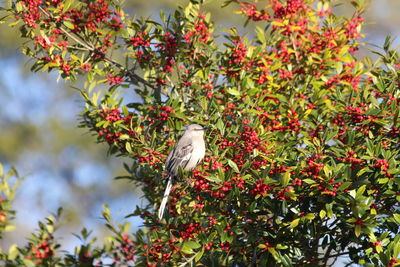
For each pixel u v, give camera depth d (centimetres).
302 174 1012
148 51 1309
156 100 1228
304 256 1155
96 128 1354
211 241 1087
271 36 1359
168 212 1206
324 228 1105
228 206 1084
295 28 1285
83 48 1305
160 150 1202
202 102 1221
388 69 1217
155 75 1400
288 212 1059
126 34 1294
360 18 1317
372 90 1188
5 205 1102
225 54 1283
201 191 1093
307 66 1306
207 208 1118
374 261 1037
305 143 1087
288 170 1019
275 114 1210
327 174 966
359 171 999
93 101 1267
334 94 1199
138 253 1173
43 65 1298
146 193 1385
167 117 1208
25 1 1229
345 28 1313
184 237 1117
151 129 1263
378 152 1005
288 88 1267
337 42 1285
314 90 1242
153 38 1286
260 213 1066
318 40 1306
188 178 1118
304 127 1161
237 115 1190
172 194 1219
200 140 1186
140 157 1203
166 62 1312
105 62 1345
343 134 1150
